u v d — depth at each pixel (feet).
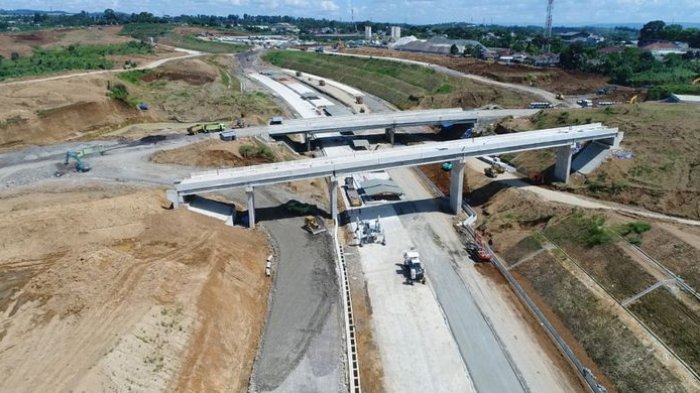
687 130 262.47
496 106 408.46
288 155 308.81
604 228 192.13
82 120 312.09
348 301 177.68
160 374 120.16
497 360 151.33
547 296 177.47
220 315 146.92
